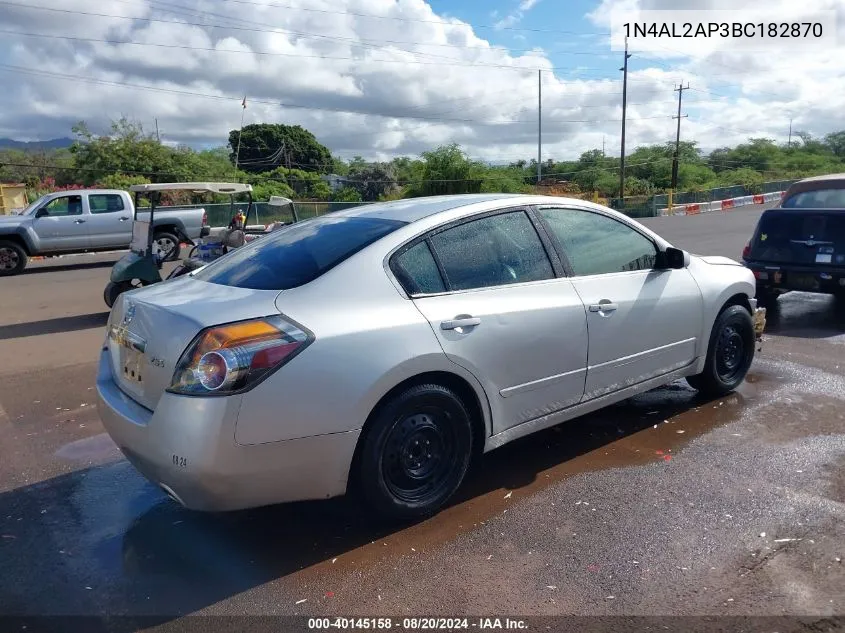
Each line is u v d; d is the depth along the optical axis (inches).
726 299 199.5
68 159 1969.7
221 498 118.2
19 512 150.3
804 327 305.4
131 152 1700.3
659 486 152.8
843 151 4101.9
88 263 698.8
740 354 210.5
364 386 124.4
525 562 125.0
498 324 144.0
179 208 673.6
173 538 137.4
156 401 124.0
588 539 132.0
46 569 127.5
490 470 163.8
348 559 127.8
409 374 130.3
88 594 119.4
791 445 172.6
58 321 376.2
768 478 154.9
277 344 118.4
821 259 310.3
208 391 114.9
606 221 176.4
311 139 3230.8
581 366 160.9
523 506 145.7
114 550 133.6
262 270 141.3
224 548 133.1
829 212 309.1
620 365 170.2
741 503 143.7
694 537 131.4
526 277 154.6
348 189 2470.5
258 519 143.4
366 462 128.6
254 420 115.9
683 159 3011.8
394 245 139.3
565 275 161.2
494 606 112.8
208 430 114.0
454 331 137.2
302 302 126.0
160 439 118.8
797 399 206.4
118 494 157.9
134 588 120.8
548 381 154.7
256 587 120.1
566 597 114.5
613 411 200.4
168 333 123.3
